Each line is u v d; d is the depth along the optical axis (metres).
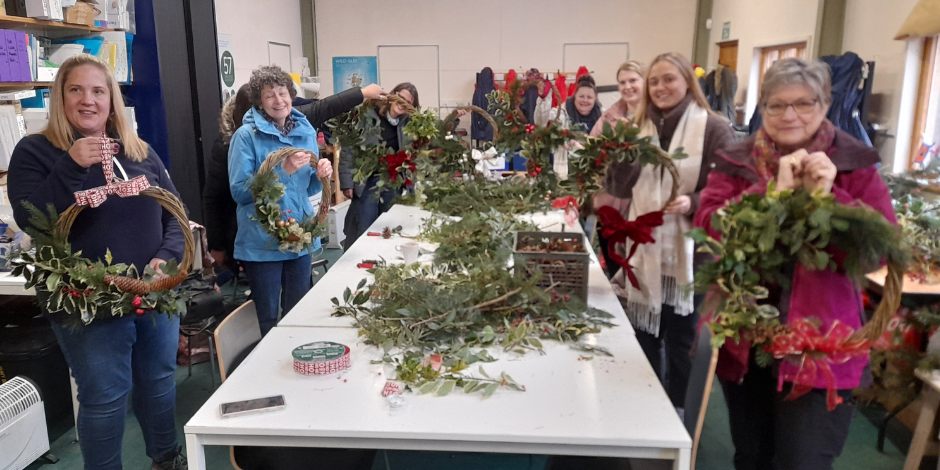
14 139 3.21
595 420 1.51
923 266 2.64
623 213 2.69
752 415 1.86
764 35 6.39
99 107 2.01
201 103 5.08
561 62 8.21
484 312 2.07
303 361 1.75
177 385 3.38
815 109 1.65
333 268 2.76
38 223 1.86
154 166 2.22
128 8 4.26
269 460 1.90
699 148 2.47
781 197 1.53
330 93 8.50
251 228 2.81
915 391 2.50
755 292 1.57
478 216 2.85
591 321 2.07
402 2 8.19
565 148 2.96
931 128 4.16
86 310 1.88
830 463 1.68
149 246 2.16
